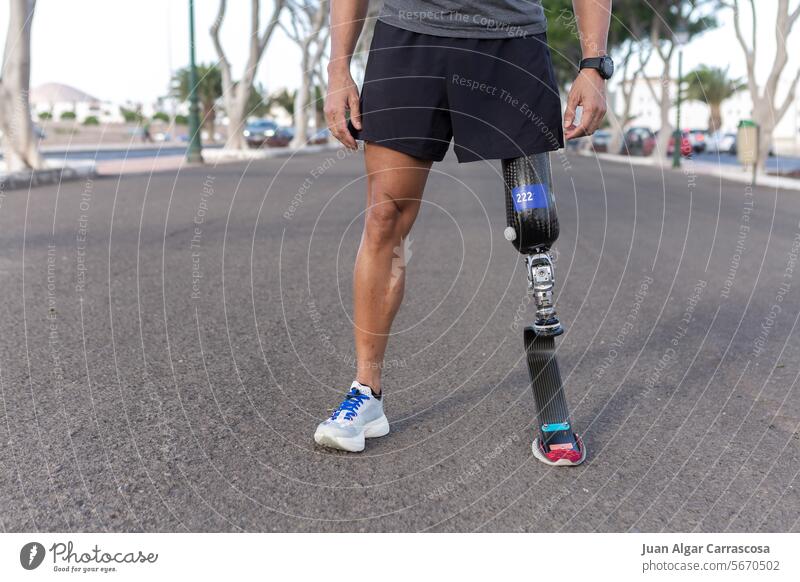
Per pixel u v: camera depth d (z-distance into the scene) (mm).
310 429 1919
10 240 5156
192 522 1452
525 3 1650
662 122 23547
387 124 1662
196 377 2311
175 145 31203
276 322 3023
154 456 1730
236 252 4762
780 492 1575
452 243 5316
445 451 1787
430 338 2818
